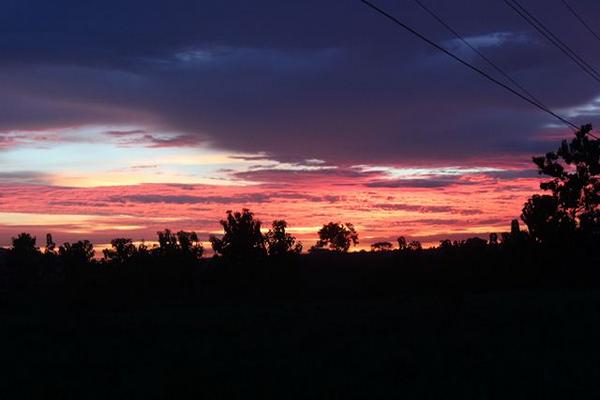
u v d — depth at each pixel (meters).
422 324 35.91
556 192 69.94
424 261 74.94
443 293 42.50
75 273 72.06
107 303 73.69
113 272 80.31
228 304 76.06
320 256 123.44
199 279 87.31
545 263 72.94
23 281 80.12
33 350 29.33
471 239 73.75
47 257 84.25
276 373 19.00
